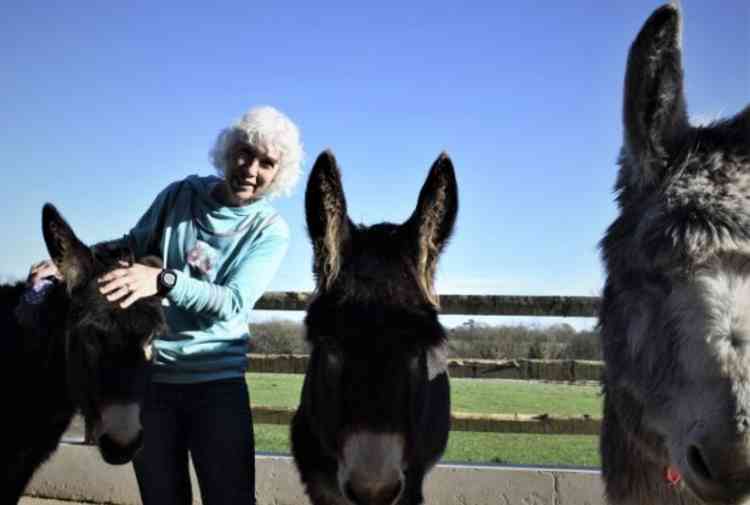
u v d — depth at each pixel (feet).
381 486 8.82
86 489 20.89
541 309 20.42
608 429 10.21
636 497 9.51
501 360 20.35
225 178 12.58
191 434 12.46
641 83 7.95
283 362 21.15
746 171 7.70
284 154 12.69
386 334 9.19
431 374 11.07
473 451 26.94
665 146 8.15
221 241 12.42
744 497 6.95
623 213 8.70
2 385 13.15
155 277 11.14
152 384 12.22
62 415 13.62
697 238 7.38
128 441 11.54
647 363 7.89
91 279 12.45
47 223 12.37
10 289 13.94
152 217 13.29
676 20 7.81
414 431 9.77
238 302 11.80
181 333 12.32
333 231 9.89
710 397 7.04
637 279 8.05
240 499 12.39
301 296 21.43
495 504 19.16
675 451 7.52
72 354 12.32
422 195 10.15
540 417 19.93
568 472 18.92
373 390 9.04
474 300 20.58
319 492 11.39
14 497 13.71
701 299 7.24
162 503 12.22
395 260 9.86
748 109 8.15
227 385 12.32
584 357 22.61
